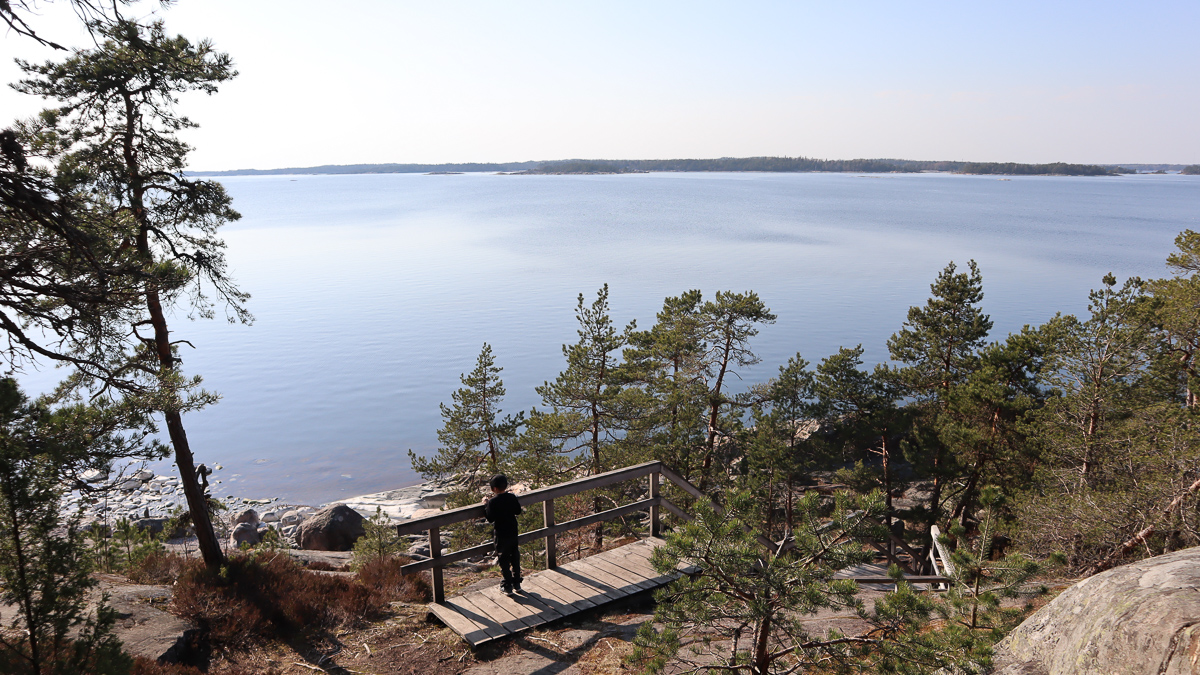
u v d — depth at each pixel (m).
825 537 5.29
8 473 4.82
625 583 8.28
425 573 12.03
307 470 51.78
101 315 6.77
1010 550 16.42
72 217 5.83
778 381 25.80
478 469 23.00
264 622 8.09
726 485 23.02
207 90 12.43
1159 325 19.00
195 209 12.69
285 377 83.44
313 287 155.25
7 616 6.24
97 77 11.12
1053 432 19.05
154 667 6.70
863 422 25.00
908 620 5.11
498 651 7.05
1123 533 12.95
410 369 86.62
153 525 27.30
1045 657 4.75
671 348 26.34
